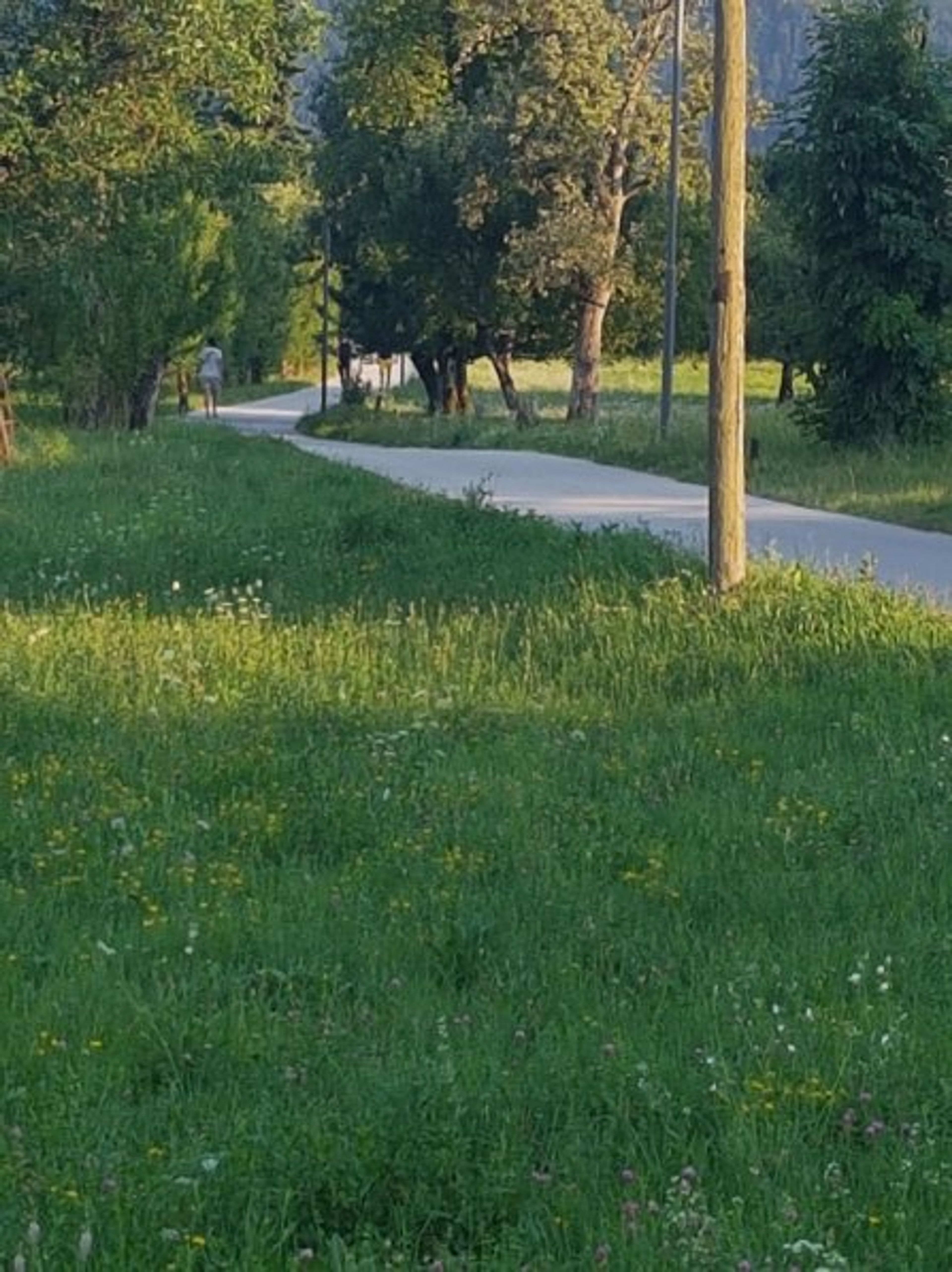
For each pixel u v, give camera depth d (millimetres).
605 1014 8805
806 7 51500
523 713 15062
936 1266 6676
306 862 11375
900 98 43625
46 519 28578
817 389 45500
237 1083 8125
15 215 40812
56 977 9359
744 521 20594
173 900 10578
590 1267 6586
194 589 21750
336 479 36938
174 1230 6801
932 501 33344
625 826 11938
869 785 12836
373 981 9375
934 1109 7785
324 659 16859
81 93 38875
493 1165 7254
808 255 45062
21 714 14594
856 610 18297
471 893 10664
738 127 19938
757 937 9898
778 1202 6949
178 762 13297
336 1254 6684
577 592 19844
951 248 43688
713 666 16500
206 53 39031
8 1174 7188
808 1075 8000
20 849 11469
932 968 9469
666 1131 7551
